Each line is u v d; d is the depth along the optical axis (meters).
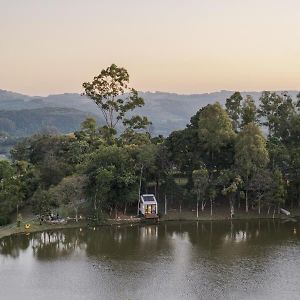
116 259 111.81
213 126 153.50
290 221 147.00
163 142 159.50
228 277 98.62
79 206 149.38
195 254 115.25
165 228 140.75
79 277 99.44
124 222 144.25
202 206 152.38
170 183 151.00
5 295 89.69
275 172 148.25
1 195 142.88
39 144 191.50
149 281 96.75
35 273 102.12
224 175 147.75
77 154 171.38
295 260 109.62
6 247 122.38
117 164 148.25
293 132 174.00
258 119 184.38
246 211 152.62
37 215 146.62
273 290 91.38
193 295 89.25
